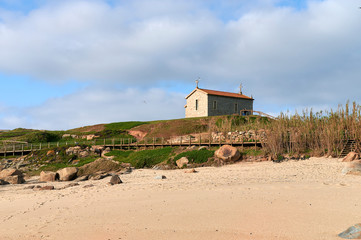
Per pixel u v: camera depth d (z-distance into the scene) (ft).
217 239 24.77
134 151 146.30
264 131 113.50
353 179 56.54
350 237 22.75
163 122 214.90
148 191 51.88
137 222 31.42
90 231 29.12
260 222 28.86
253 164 95.20
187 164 106.83
